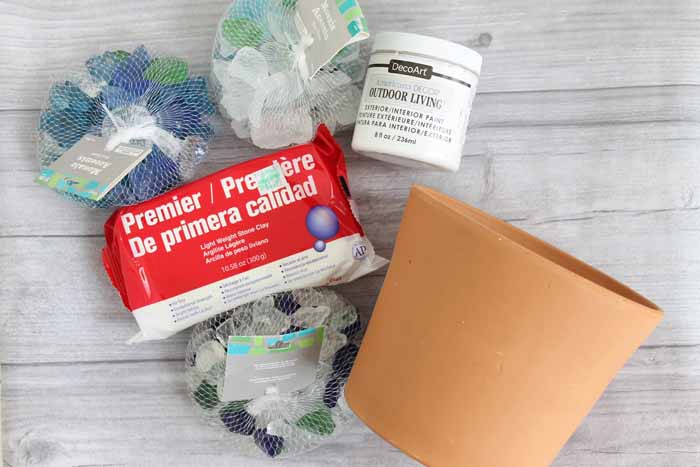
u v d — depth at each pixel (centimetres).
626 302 50
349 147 81
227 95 75
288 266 74
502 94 80
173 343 82
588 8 79
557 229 81
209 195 73
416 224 56
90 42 80
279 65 75
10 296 81
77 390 82
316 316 76
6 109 80
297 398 79
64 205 81
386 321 61
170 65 75
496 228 66
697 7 79
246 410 78
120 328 82
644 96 80
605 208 81
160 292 73
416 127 68
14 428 82
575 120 80
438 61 67
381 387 62
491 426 57
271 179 73
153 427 83
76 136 75
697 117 81
